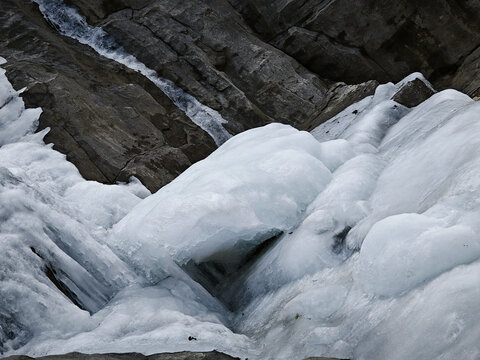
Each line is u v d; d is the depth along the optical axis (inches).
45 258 193.0
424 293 141.0
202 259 223.6
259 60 423.8
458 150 189.5
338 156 255.8
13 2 404.5
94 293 203.3
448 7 397.7
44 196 219.6
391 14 402.6
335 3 410.9
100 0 435.5
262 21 447.8
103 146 319.3
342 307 167.3
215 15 440.1
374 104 348.5
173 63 410.6
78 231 211.5
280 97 412.5
